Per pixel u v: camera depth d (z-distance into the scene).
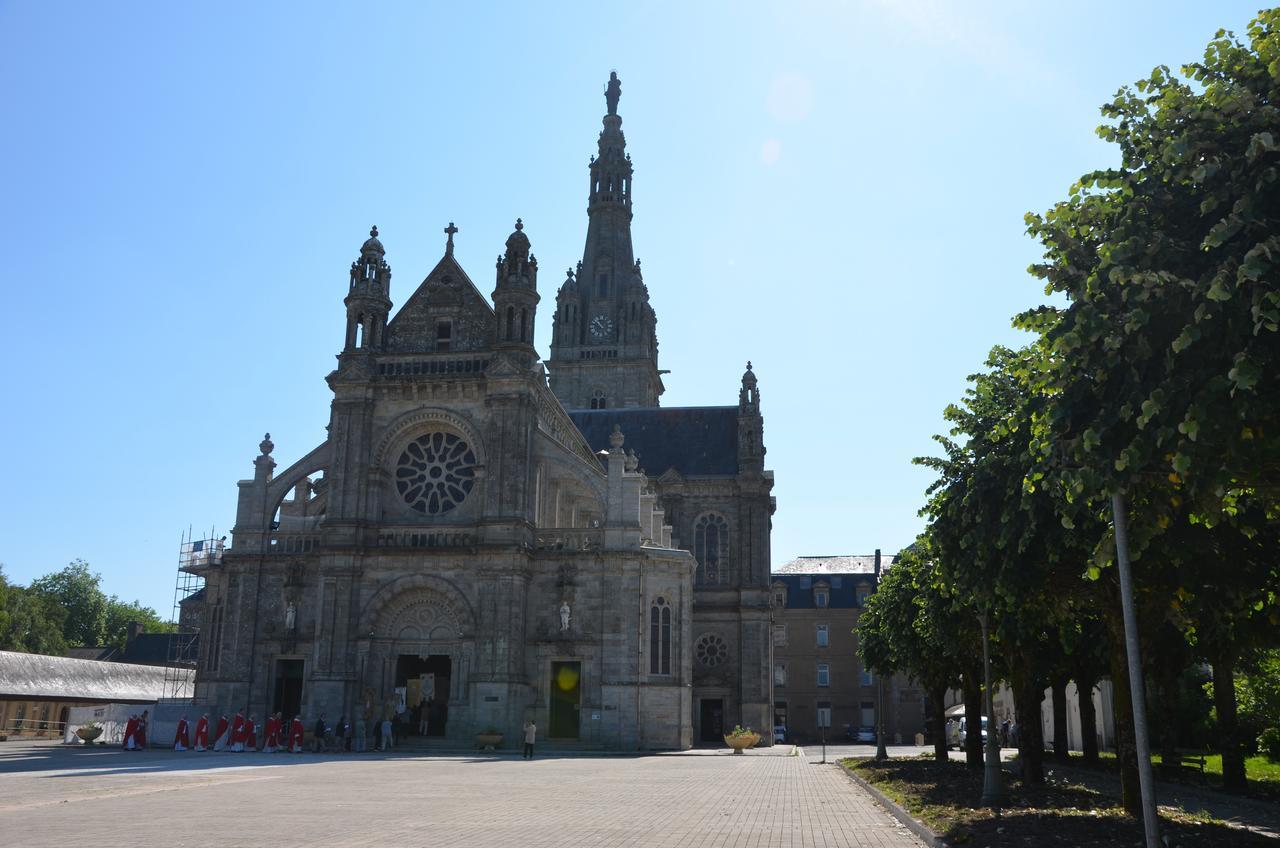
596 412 104.88
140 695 96.38
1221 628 29.34
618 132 132.50
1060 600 28.05
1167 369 14.89
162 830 22.02
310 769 43.66
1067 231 18.58
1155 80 17.78
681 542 94.88
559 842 20.61
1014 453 24.33
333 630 64.38
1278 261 13.50
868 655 55.12
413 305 70.81
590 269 127.69
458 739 62.06
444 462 68.06
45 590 154.12
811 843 21.08
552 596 65.12
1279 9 16.48
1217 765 49.47
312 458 70.38
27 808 26.78
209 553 77.31
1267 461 15.23
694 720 89.81
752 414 97.44
